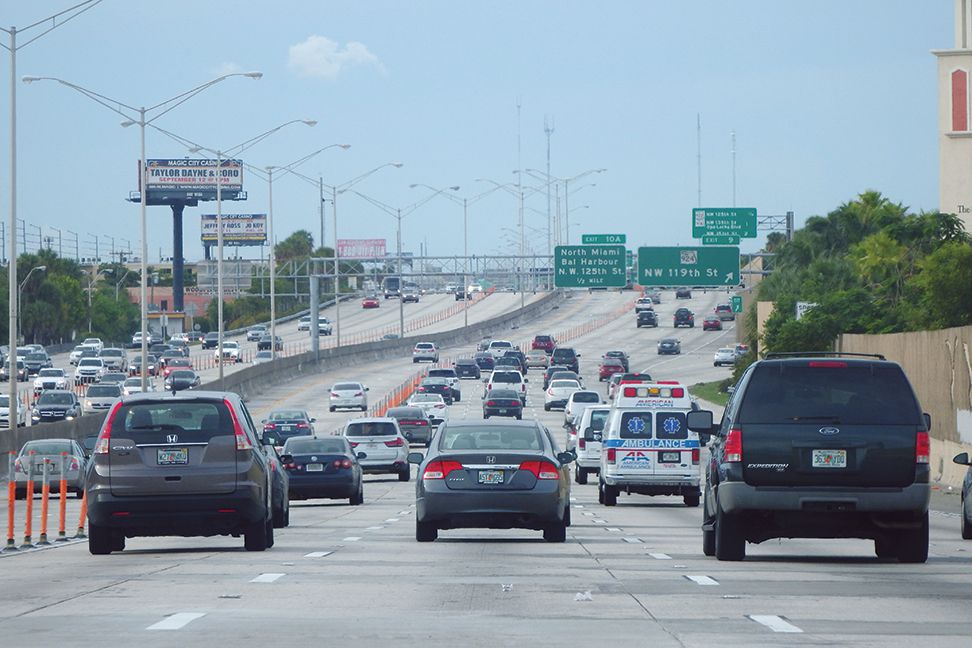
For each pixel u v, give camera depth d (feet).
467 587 123.85
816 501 142.72
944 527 228.63
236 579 131.95
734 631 93.45
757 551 171.83
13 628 95.76
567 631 93.45
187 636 90.79
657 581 129.39
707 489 164.35
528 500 182.91
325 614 103.50
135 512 165.27
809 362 144.56
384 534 210.18
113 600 113.91
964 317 527.40
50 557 170.91
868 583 126.93
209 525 167.32
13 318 420.36
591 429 392.06
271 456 223.71
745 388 145.18
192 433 166.91
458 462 184.03
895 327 598.75
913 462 142.51
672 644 87.15
